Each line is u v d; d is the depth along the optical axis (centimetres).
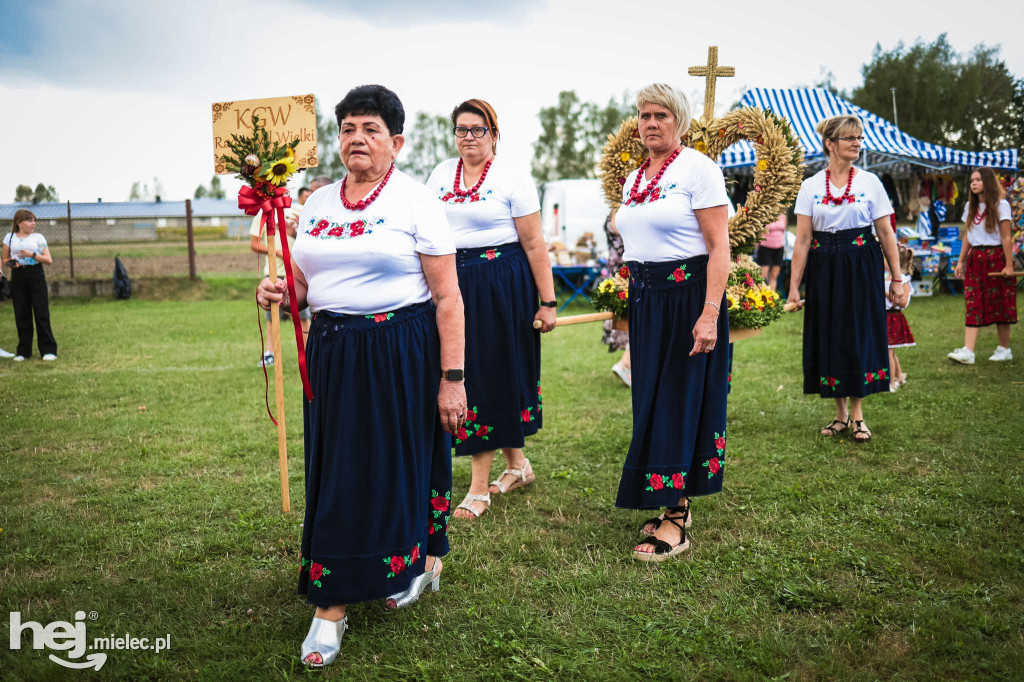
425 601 276
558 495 388
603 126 5522
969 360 677
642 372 317
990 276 665
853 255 454
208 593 281
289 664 238
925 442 454
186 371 734
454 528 347
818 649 243
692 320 309
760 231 376
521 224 371
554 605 273
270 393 630
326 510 236
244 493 389
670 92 304
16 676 230
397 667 235
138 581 291
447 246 244
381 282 239
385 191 241
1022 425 473
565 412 559
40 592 283
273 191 262
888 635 251
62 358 823
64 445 475
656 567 304
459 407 250
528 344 380
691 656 241
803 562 303
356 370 238
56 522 349
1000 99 3772
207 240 3181
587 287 1454
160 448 467
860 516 348
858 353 454
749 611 266
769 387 621
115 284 1567
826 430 480
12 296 815
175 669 234
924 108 3678
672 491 306
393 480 241
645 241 312
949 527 333
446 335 249
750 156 1227
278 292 255
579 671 233
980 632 249
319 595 237
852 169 458
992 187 659
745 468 420
